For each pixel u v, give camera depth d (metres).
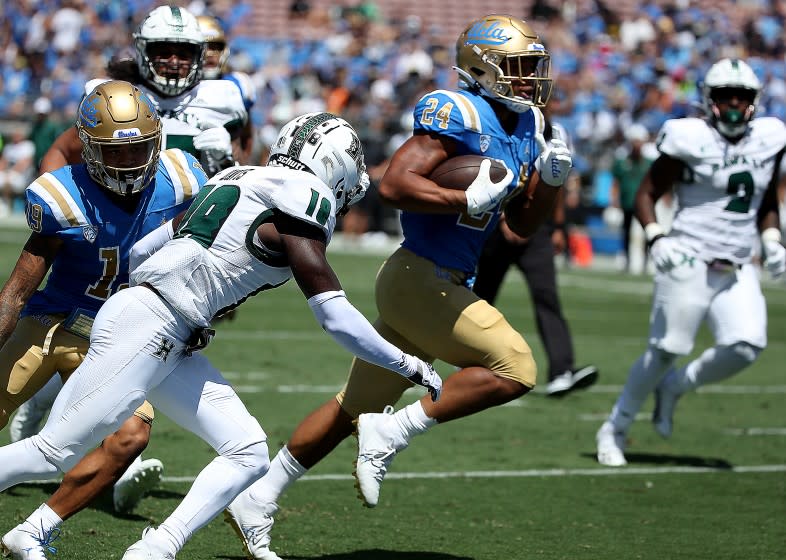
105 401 13.43
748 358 22.91
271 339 38.34
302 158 14.12
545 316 30.66
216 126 20.52
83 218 14.80
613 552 17.17
